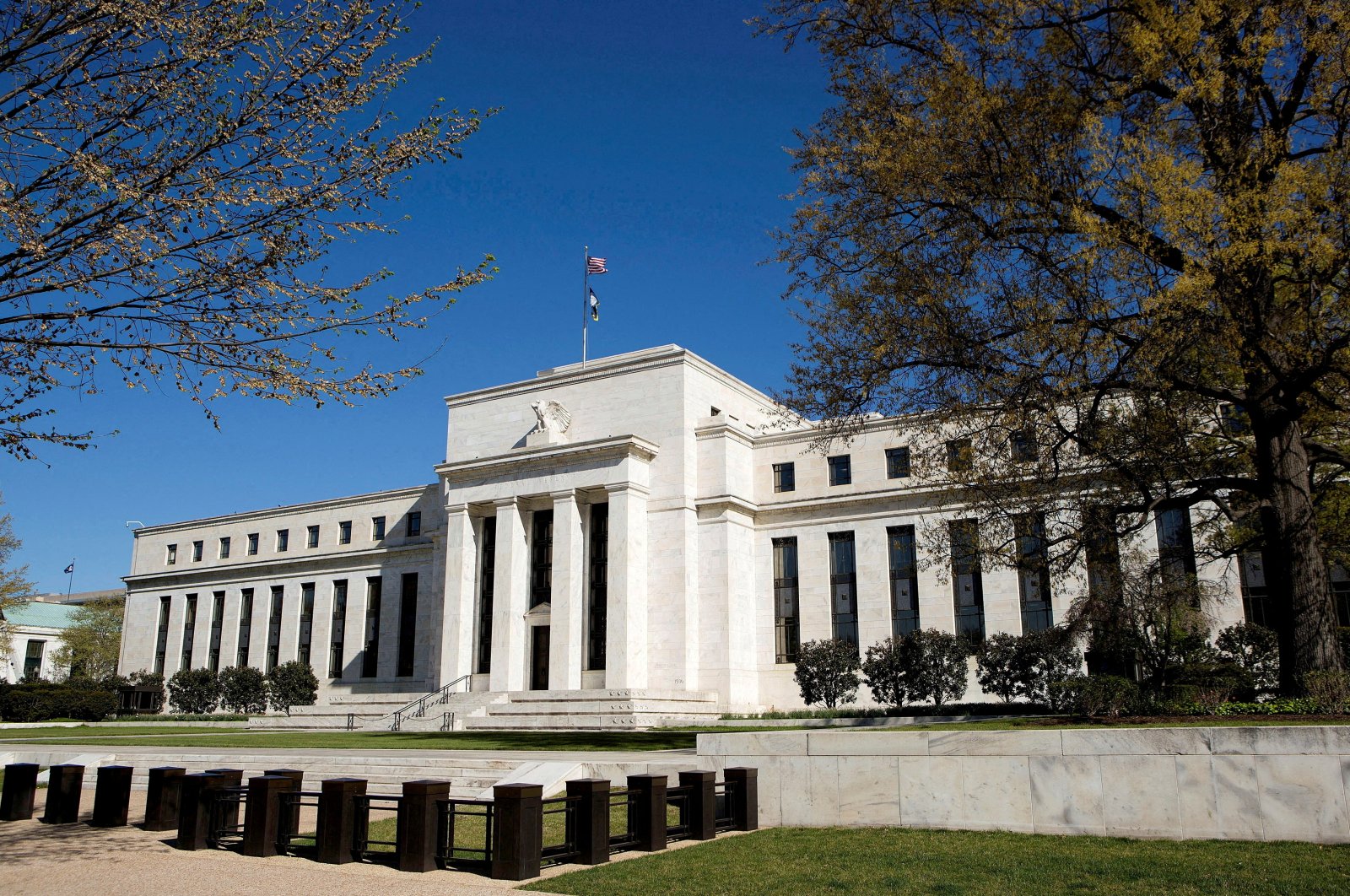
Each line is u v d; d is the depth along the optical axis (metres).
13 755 30.64
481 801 15.44
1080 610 27.11
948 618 49.00
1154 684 23.91
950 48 23.78
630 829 17.00
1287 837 15.05
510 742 33.56
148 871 15.94
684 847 16.73
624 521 52.12
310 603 73.12
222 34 15.72
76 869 16.19
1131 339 21.75
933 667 42.53
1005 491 25.12
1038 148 22.86
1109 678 21.81
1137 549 28.77
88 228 16.05
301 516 75.00
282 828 17.39
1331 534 28.84
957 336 23.70
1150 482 23.98
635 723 42.84
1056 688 34.97
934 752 17.72
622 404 56.38
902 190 24.25
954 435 26.31
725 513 52.94
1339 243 19.89
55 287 15.73
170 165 15.90
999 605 47.84
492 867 14.67
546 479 54.94
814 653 45.66
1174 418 23.08
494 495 56.47
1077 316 22.00
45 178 15.62
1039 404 22.47
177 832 19.58
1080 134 22.52
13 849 18.11
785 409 30.47
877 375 25.36
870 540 51.97
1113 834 16.12
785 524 54.59
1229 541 30.09
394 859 16.19
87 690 67.81
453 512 57.59
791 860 15.28
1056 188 22.81
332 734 44.22
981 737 17.42
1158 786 16.00
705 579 52.78
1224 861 13.87
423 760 24.72
